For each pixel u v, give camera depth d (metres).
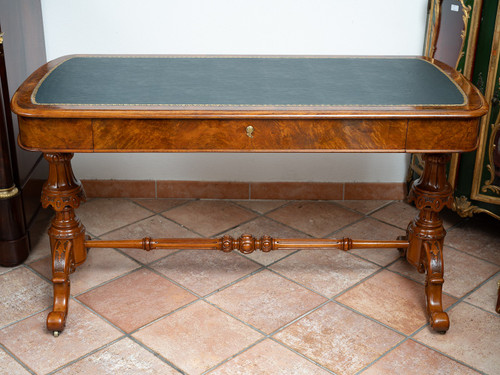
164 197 4.06
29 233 3.35
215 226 3.71
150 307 2.90
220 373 2.48
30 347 2.62
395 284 3.12
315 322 2.80
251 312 2.87
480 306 2.94
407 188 4.04
